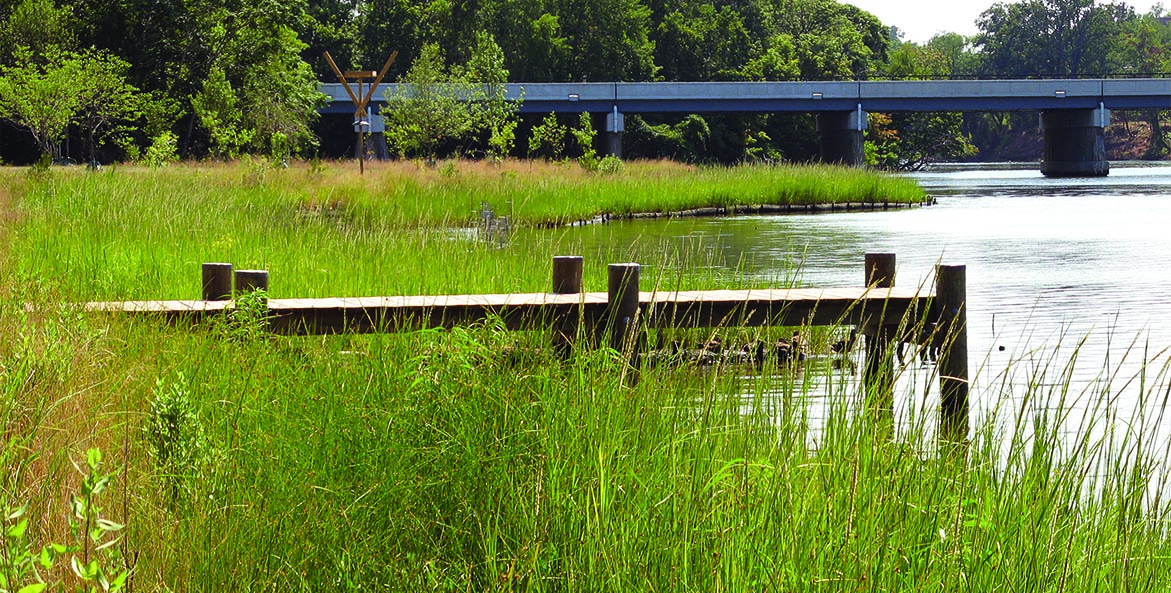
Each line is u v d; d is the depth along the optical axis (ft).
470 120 202.39
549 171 156.46
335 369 21.45
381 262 46.65
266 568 14.97
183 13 208.44
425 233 57.41
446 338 22.22
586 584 14.39
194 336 26.66
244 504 16.10
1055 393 31.83
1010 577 14.93
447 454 16.97
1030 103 270.26
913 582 14.84
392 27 307.37
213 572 14.79
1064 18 570.46
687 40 348.59
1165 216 115.24
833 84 262.88
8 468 16.02
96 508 13.16
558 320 32.58
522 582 14.74
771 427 20.34
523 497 16.08
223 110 186.29
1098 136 275.80
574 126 293.43
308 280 42.86
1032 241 87.10
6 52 185.88
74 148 208.54
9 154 209.36
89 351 23.56
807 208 138.72
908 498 16.67
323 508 15.94
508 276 46.44
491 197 111.24
